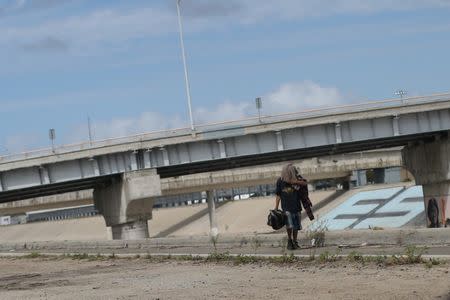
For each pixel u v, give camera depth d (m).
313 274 13.15
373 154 107.50
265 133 69.62
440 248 15.27
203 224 111.94
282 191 18.09
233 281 12.95
